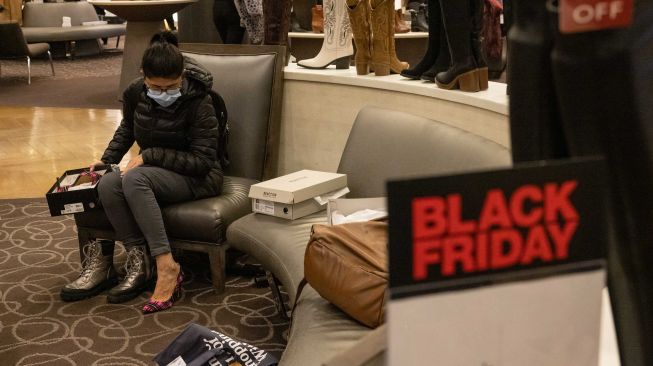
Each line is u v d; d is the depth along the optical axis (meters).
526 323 0.46
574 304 0.47
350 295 1.85
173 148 3.07
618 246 0.56
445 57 2.86
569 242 0.46
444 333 0.44
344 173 2.86
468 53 2.60
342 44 3.52
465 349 0.45
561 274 0.46
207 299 3.04
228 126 3.46
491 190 0.44
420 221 0.43
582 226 0.46
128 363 2.52
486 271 0.45
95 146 5.77
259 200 2.80
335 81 3.31
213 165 3.10
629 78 0.51
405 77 3.13
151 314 2.91
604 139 0.53
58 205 3.04
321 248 1.94
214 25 5.54
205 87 3.06
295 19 5.16
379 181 2.62
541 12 0.57
